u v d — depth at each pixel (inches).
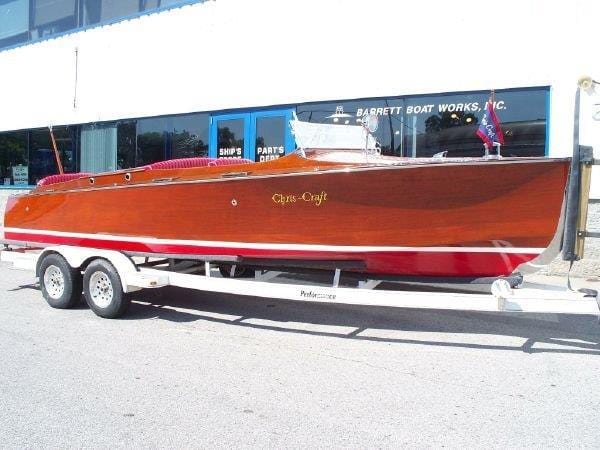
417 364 181.9
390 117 374.9
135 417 141.6
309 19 400.8
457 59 346.9
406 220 196.2
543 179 178.2
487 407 147.8
